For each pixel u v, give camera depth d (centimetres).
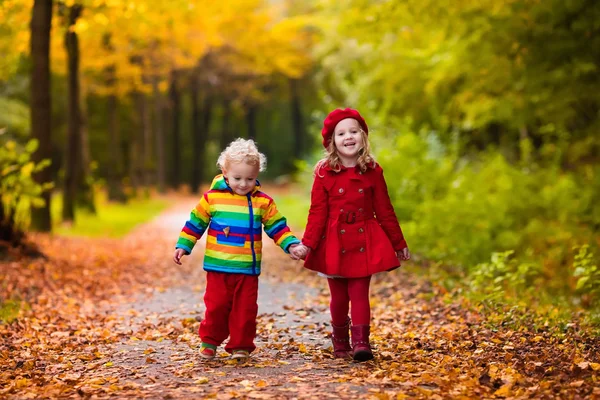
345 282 585
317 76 3234
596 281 827
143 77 3850
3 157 1202
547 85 1284
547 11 1128
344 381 487
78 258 1368
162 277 1215
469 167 1714
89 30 1950
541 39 1188
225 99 5575
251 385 477
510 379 476
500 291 856
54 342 687
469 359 554
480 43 1250
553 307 834
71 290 1015
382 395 434
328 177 573
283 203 3084
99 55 2581
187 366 552
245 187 566
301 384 479
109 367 563
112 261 1373
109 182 3306
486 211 1347
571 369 502
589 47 1192
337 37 2792
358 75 2583
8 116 2708
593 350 585
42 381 515
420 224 1382
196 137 5234
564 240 1304
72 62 2094
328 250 564
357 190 570
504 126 2228
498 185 1548
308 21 3041
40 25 1612
